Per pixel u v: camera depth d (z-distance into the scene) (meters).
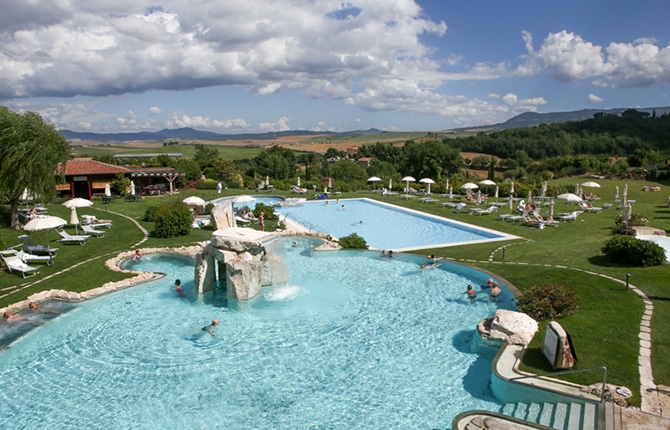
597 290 17.47
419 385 12.36
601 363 11.88
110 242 28.59
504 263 23.22
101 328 16.30
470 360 13.73
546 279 19.53
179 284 20.00
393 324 16.58
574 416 9.90
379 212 45.41
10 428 10.78
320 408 11.36
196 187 60.94
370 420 10.80
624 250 21.14
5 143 28.44
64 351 14.59
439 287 20.61
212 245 19.66
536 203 44.66
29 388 12.48
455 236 33.25
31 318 17.05
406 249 27.53
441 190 62.50
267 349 14.65
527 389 11.15
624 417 9.52
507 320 14.45
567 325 14.48
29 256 23.16
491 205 44.62
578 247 25.52
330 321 16.89
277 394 12.02
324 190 61.34
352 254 26.70
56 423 10.95
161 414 11.24
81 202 32.12
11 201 30.50
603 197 53.28
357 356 14.11
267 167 93.38
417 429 10.42
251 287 19.14
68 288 19.88
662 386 10.65
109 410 11.44
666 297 16.14
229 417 11.06
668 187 59.62
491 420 9.80
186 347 14.85
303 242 30.22
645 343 12.81
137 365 13.67
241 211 39.22
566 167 87.25
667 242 26.17
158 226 30.19
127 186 50.66
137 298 19.27
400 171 95.12
